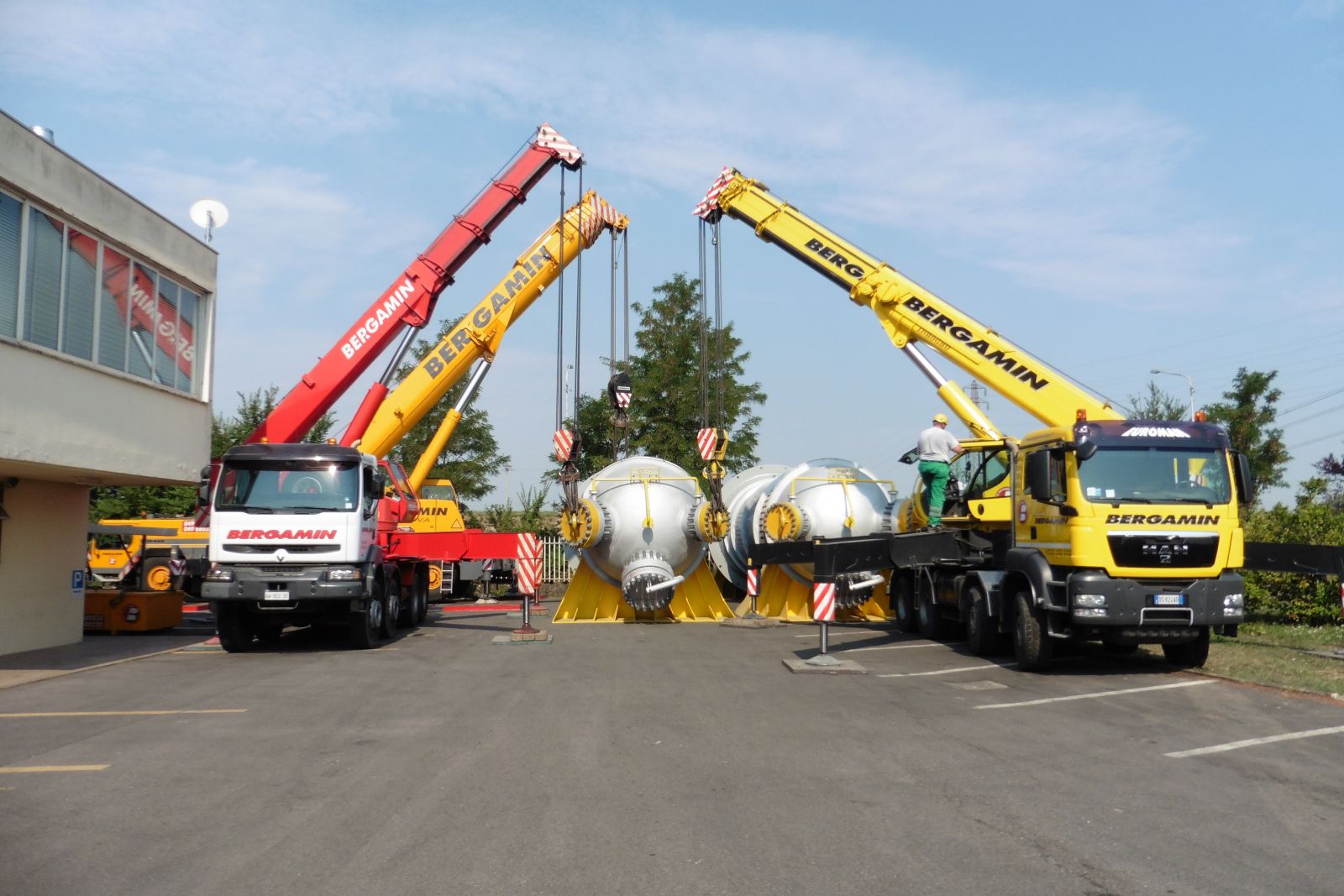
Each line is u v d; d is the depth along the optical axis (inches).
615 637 711.7
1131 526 498.9
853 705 422.3
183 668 549.3
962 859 224.8
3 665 562.3
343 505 618.5
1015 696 446.0
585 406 1528.1
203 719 390.6
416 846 234.4
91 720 388.8
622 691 455.8
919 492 780.6
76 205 557.9
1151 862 223.8
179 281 681.6
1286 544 615.2
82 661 583.5
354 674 516.1
